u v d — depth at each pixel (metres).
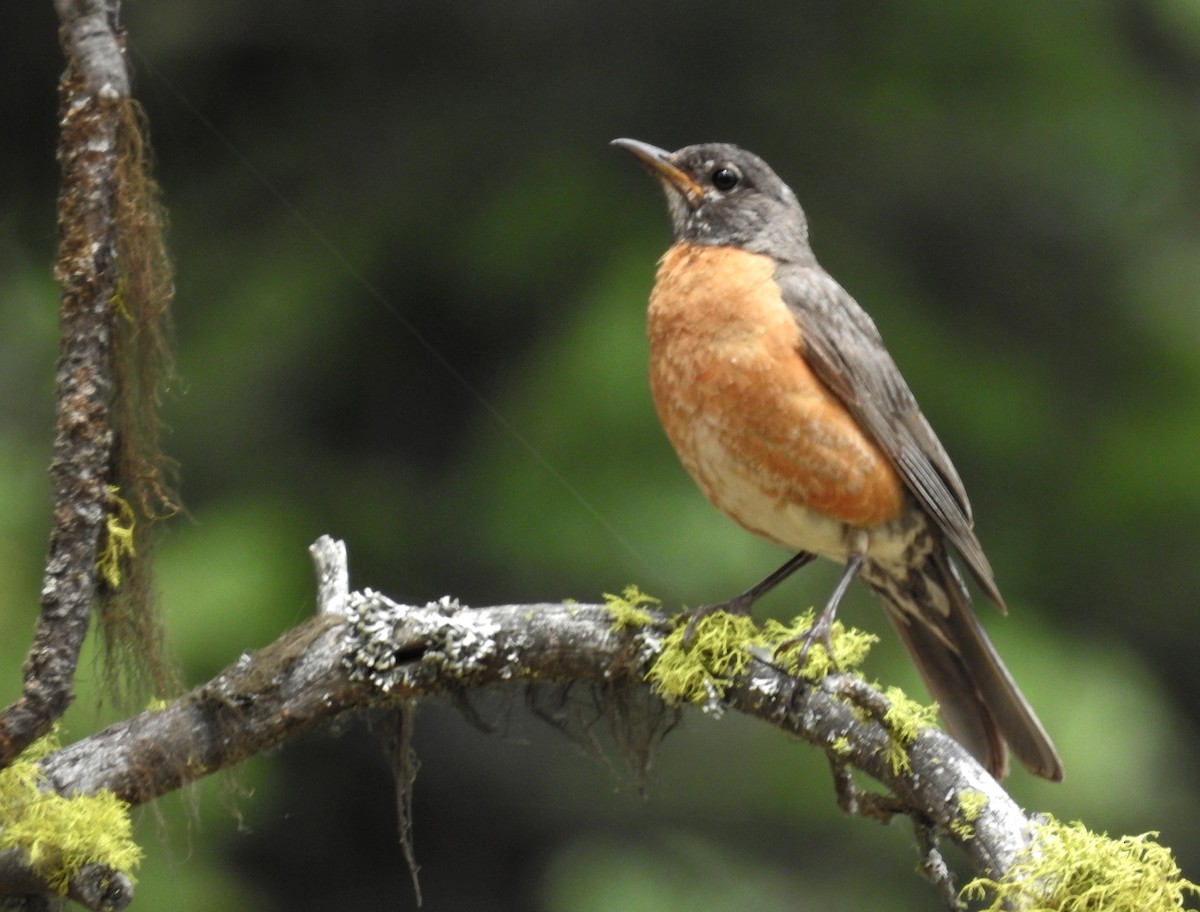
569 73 13.25
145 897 10.05
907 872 11.99
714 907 11.62
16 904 5.12
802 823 12.08
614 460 11.31
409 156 12.91
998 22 13.04
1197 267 13.68
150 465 5.25
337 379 12.41
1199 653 13.27
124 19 11.60
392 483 12.20
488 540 11.52
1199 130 13.77
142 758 5.33
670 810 12.11
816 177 13.20
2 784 5.09
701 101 13.20
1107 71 13.20
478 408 12.42
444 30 13.12
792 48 13.27
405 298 12.51
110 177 4.91
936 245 13.54
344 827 12.05
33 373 11.41
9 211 11.37
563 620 5.75
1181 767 12.41
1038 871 4.82
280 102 12.91
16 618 10.07
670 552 11.05
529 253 12.27
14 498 10.80
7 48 11.20
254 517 11.36
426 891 12.02
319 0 12.74
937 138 13.20
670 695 5.69
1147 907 4.70
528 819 12.24
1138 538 12.82
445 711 12.17
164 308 5.25
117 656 5.36
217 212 12.51
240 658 5.54
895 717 5.34
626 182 12.58
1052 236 13.62
